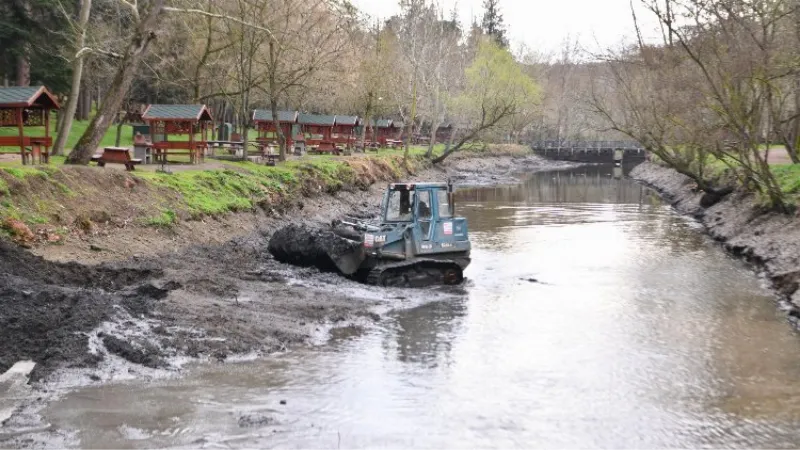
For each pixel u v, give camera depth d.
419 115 65.44
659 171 56.28
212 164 26.38
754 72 21.58
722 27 23.25
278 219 23.16
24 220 13.75
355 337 11.77
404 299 14.94
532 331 12.62
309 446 7.36
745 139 22.53
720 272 18.66
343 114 66.12
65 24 32.81
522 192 46.34
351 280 16.30
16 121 17.89
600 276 18.02
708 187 30.70
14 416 7.57
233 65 34.69
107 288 11.89
